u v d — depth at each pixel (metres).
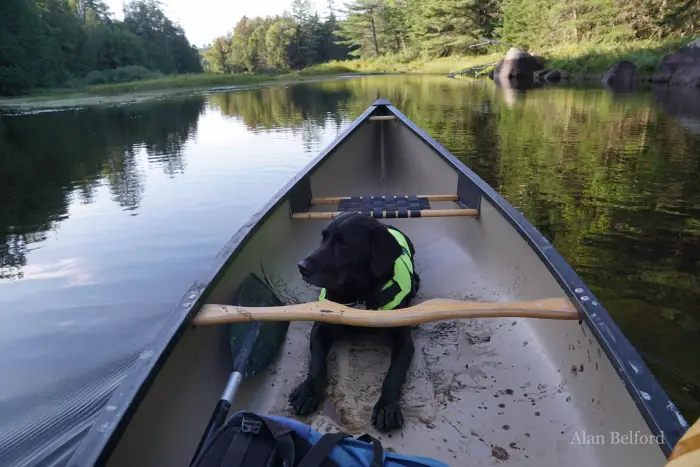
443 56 43.59
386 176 5.48
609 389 1.60
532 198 5.86
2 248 5.21
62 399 3.01
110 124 15.01
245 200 6.46
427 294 2.90
